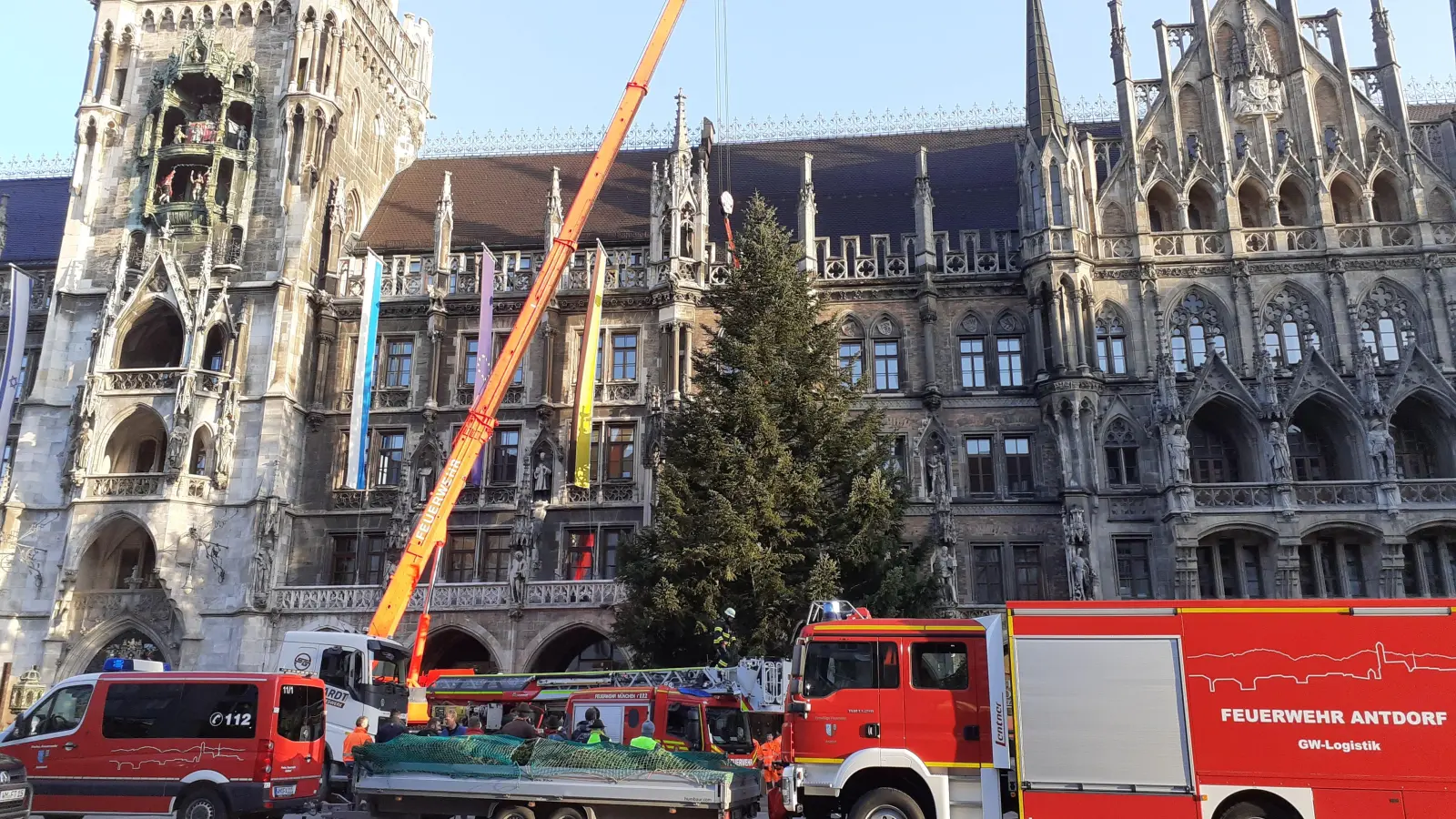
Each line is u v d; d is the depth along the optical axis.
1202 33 44.31
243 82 47.19
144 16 48.72
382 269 46.56
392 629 31.19
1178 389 39.97
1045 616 15.05
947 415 41.53
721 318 34.84
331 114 46.97
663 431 38.62
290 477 42.75
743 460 29.41
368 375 43.00
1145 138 43.44
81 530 40.22
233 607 40.03
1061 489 38.81
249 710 18.64
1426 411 38.25
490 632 38.88
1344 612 14.21
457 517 42.28
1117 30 44.41
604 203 49.72
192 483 40.84
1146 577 38.06
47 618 40.59
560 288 45.25
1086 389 39.53
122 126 47.31
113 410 41.97
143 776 18.31
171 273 43.34
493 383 34.94
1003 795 15.50
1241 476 39.22
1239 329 40.25
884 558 29.88
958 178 48.94
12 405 43.59
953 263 43.78
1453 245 40.06
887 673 16.22
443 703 30.20
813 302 34.94
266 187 45.94
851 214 47.72
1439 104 49.84
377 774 17.22
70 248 45.41
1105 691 14.62
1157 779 14.23
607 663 41.41
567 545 41.66
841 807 16.25
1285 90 43.41
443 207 46.38
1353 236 40.94
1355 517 35.88
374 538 42.84
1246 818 14.05
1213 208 42.66
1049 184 41.78
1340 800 13.73
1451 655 13.82
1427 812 13.47
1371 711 13.87
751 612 28.45
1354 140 42.22
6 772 15.10
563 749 16.69
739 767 17.66
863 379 33.38
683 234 44.72
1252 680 14.25
